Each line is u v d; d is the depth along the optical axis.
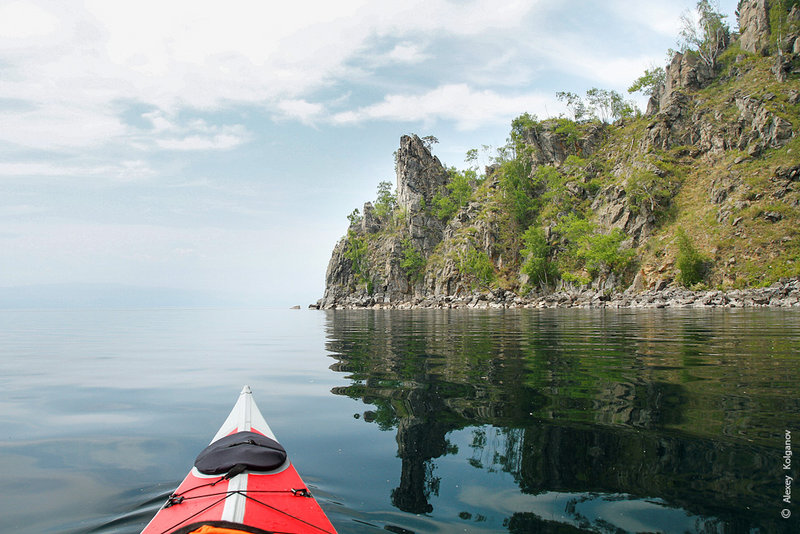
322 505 4.24
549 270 89.31
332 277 141.12
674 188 78.56
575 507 4.09
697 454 5.07
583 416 6.64
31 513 4.38
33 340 22.81
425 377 10.16
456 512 4.09
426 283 116.56
